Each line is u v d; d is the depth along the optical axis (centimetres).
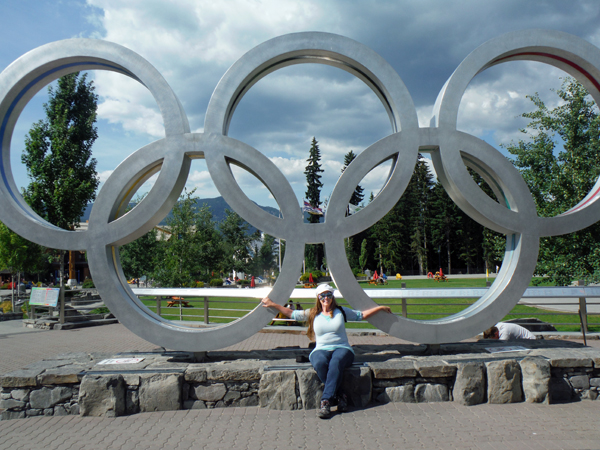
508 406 485
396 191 584
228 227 3772
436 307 1628
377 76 592
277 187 579
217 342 564
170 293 955
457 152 592
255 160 580
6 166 609
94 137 1670
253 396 509
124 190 604
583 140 1162
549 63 640
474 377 498
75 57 582
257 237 3994
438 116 593
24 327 1345
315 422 445
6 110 591
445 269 6138
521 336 702
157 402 495
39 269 2352
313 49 584
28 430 446
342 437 403
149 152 581
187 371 511
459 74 595
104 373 506
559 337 920
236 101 623
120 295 568
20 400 494
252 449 380
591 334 911
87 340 1051
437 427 425
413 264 6034
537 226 597
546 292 780
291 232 576
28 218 569
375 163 587
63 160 1533
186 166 602
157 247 2525
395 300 1970
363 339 983
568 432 408
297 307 1116
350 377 493
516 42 592
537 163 1202
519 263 593
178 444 396
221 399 507
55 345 991
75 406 496
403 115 590
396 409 480
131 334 1139
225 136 579
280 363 541
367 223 580
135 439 412
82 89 1633
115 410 480
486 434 405
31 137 1515
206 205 2720
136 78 605
